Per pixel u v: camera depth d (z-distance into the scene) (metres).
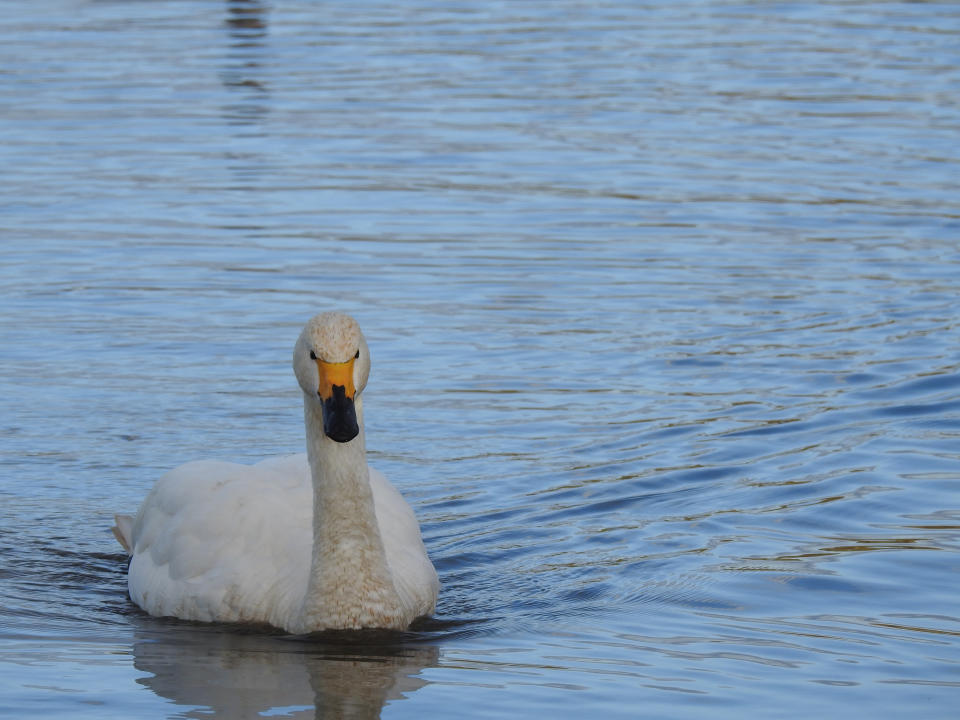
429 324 17.88
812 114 29.17
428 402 15.48
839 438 14.34
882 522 12.42
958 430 14.50
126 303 18.59
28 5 42.88
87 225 22.05
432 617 10.98
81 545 12.58
